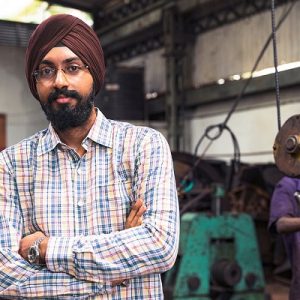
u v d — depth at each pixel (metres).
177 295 3.72
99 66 1.35
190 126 7.49
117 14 8.41
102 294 1.28
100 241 1.26
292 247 2.38
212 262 3.87
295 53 5.85
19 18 8.37
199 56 7.32
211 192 4.13
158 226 1.28
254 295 3.93
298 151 1.68
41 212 1.34
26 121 8.70
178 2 7.25
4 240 1.34
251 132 6.49
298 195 2.12
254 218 5.15
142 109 7.57
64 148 1.36
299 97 5.86
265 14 6.26
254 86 6.22
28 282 1.27
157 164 1.35
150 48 8.16
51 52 1.31
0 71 8.53
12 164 1.40
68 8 8.53
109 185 1.35
